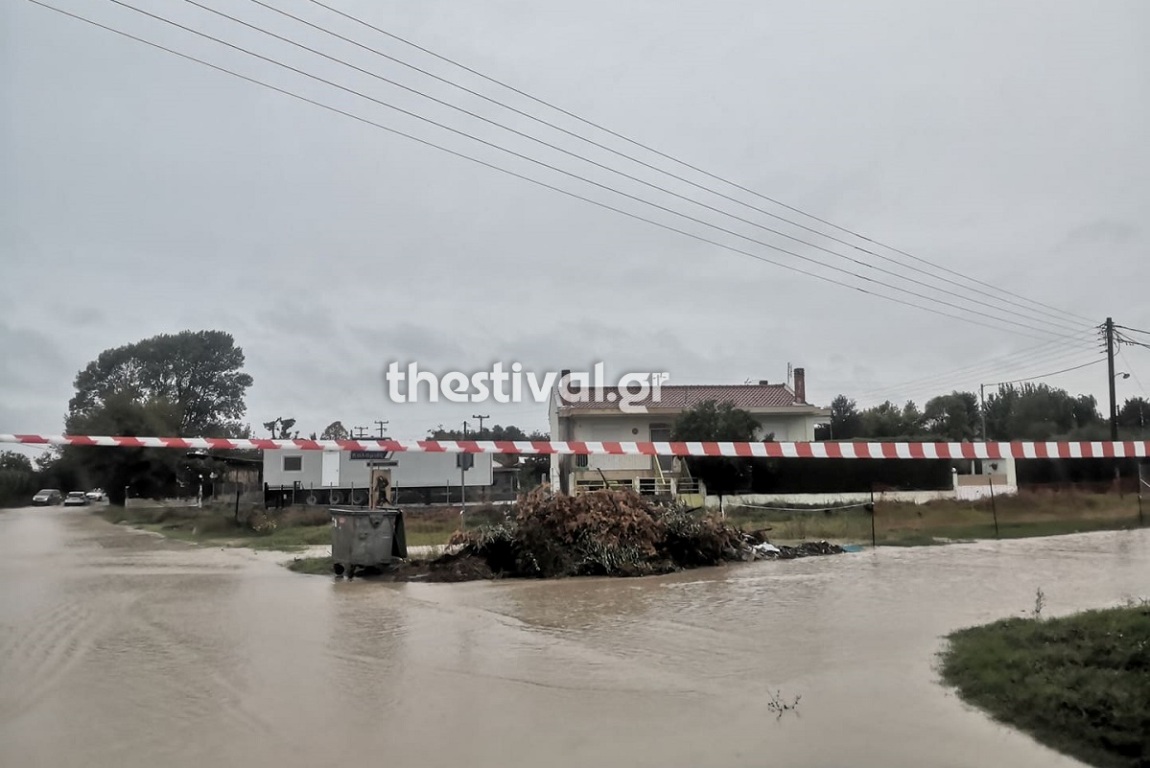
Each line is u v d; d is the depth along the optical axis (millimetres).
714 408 38188
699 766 5594
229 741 6156
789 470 37562
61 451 79625
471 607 12281
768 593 13266
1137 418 57188
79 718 6734
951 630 9891
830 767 5539
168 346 99875
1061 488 35781
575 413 43531
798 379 47531
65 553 22406
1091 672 7156
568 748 5961
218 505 47469
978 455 14227
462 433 78812
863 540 22250
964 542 21422
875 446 14352
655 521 17719
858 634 9789
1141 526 25500
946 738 6051
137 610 12047
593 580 15695
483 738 6191
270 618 11344
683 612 11594
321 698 7270
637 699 7191
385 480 17219
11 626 10766
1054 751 5758
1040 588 13133
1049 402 59906
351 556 15922
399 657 8875
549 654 8969
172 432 62656
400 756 5824
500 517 18391
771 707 6867
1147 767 5379
